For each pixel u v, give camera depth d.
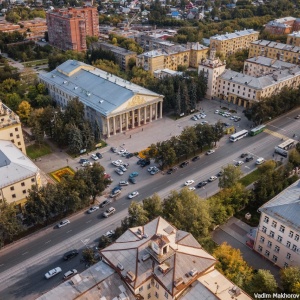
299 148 164.25
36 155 171.12
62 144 178.88
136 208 110.75
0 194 126.56
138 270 79.31
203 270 81.00
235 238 120.38
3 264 110.69
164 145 154.88
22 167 133.25
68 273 105.50
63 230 124.56
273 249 108.69
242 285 91.81
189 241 87.69
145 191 145.88
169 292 75.25
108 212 131.62
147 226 91.31
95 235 122.19
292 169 147.50
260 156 172.38
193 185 149.12
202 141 168.62
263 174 142.12
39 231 124.12
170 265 79.88
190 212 109.25
